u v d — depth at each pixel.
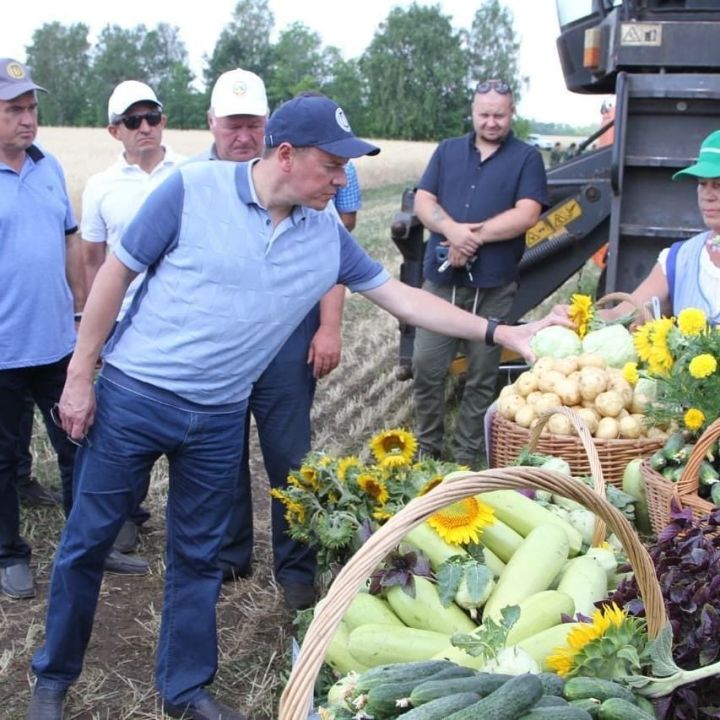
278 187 3.09
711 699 2.29
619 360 4.28
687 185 6.19
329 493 3.60
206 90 93.25
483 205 6.02
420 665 2.28
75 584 3.47
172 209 3.13
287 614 4.55
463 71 82.75
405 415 7.79
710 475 3.42
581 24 7.39
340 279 3.57
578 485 2.26
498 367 6.28
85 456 3.40
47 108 95.06
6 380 4.59
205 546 3.57
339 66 84.31
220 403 3.36
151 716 3.77
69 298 4.84
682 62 6.20
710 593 2.40
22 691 4.00
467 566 2.83
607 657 2.22
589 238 7.14
